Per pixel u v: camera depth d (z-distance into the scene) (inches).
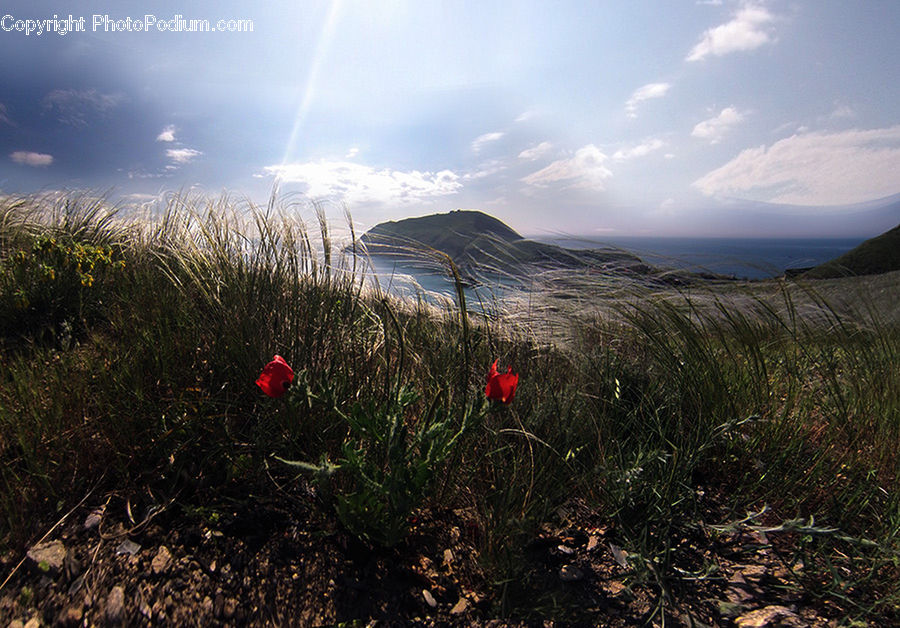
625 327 129.9
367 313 117.2
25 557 58.6
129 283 141.6
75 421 79.7
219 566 61.6
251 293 109.0
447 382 93.1
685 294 130.9
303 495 76.1
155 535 65.1
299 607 58.5
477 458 85.3
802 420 95.0
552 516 80.0
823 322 126.5
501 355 111.7
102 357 98.1
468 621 59.6
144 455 76.3
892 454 86.7
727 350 112.7
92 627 51.7
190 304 115.2
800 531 63.4
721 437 89.1
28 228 183.6
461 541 73.8
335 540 69.2
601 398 100.4
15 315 119.0
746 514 79.3
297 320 101.0
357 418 67.9
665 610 61.4
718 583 65.9
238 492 74.8
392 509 64.1
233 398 89.6
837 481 84.0
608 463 82.1
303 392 68.2
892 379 103.0
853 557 68.2
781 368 115.8
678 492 79.2
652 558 68.1
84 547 61.5
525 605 62.4
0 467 69.6
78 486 69.6
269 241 125.1
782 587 64.4
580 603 62.9
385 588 63.2
